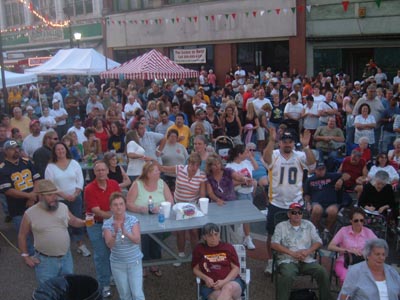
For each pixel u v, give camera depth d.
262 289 6.50
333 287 6.45
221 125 11.53
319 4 21.48
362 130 11.30
